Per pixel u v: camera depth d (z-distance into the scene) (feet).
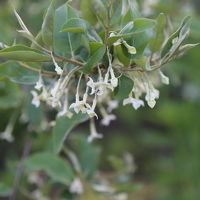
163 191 4.94
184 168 4.85
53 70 2.23
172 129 4.90
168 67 3.59
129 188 2.92
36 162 2.91
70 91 2.31
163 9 3.11
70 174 2.92
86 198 3.07
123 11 2.19
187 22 2.07
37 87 2.18
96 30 2.26
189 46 2.07
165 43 2.13
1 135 3.04
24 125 3.06
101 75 2.05
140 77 2.13
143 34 2.08
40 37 2.12
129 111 5.25
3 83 2.98
